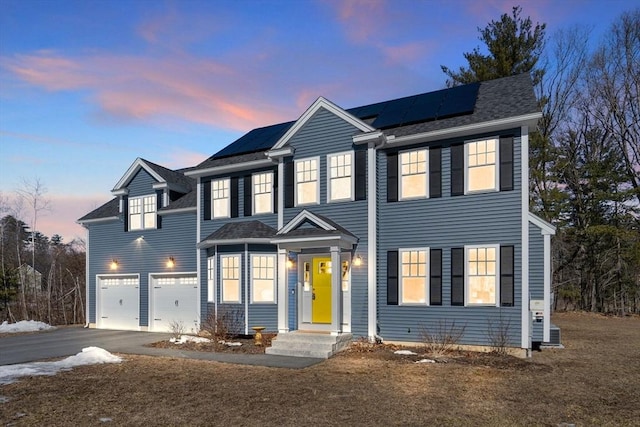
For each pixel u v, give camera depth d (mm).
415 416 6734
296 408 7180
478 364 10547
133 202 20062
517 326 11773
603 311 28656
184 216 18547
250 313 15078
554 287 28703
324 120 14641
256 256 15359
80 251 40438
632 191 25797
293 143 15195
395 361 11023
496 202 12258
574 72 28984
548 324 11688
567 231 27281
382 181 13930
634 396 7883
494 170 12375
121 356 12312
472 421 6508
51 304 35156
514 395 7902
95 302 20797
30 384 9008
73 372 10180
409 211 13422
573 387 8492
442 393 8039
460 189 12742
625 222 27391
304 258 14625
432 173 13203
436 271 12875
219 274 15711
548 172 27906
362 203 13719
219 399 7758
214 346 13711
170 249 18766
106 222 20719
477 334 12211
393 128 14352
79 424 6520
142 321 19281
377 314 13508
